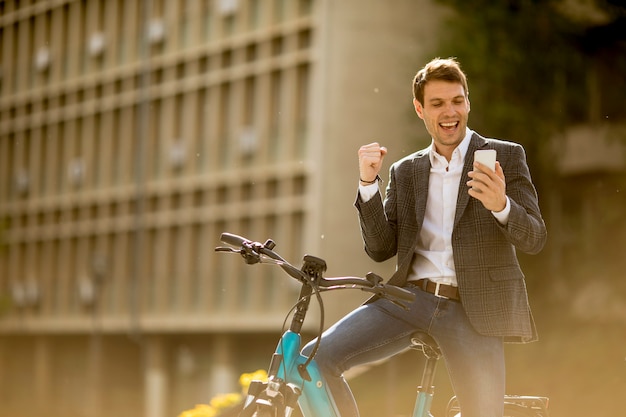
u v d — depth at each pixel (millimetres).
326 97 50781
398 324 8039
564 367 28281
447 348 8016
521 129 30828
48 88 73375
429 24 47219
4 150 76312
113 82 68750
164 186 64000
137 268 62438
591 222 32188
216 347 60125
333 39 50719
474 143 8094
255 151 57750
